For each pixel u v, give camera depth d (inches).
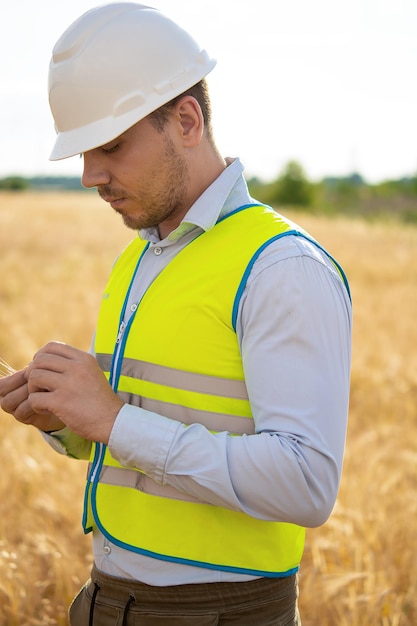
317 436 62.2
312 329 63.0
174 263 69.4
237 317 65.5
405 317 421.1
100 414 64.5
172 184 67.1
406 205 2519.7
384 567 139.7
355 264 665.6
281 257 64.4
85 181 66.9
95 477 72.0
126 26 66.0
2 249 743.7
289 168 2404.0
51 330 340.8
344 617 123.8
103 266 618.5
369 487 163.8
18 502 159.8
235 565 67.9
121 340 71.1
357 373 284.5
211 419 66.9
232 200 70.8
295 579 74.4
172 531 67.6
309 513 63.5
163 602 68.3
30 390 67.2
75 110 65.6
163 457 63.4
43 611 130.3
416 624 131.7
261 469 61.6
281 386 62.6
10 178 3112.7
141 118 64.1
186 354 66.9
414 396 264.1
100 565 72.4
